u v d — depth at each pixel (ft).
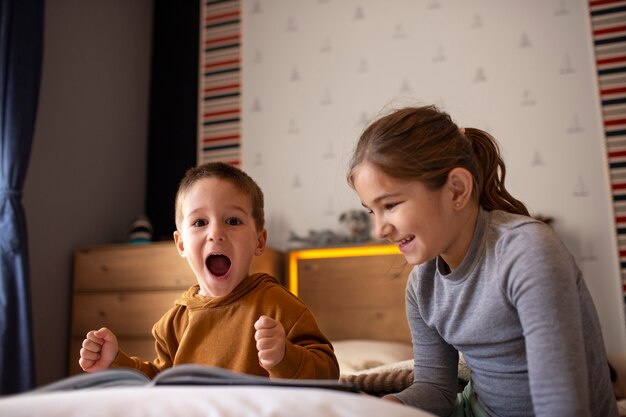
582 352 2.21
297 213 9.61
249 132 10.09
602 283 8.13
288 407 1.33
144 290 8.20
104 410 1.28
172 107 10.67
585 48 8.68
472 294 2.71
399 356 7.06
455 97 9.14
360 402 1.41
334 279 8.77
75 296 8.47
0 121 7.25
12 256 7.04
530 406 2.70
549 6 8.91
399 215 2.50
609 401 2.65
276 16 10.27
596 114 8.49
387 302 8.46
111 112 9.84
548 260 2.33
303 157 9.75
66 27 8.96
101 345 2.95
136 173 10.37
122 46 10.23
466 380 3.60
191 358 3.15
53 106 8.60
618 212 8.20
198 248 3.22
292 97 9.96
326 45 9.92
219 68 10.48
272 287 3.23
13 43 7.38
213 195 3.26
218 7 10.67
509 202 2.93
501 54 9.02
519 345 2.61
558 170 8.52
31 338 6.98
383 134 2.54
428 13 9.46
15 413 1.28
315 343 2.96
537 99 8.76
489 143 2.95
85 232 9.07
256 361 3.01
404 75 9.45
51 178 8.47
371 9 9.77
